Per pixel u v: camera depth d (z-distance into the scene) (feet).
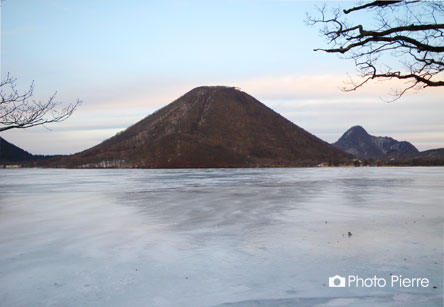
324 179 109.19
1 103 25.46
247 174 159.63
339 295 14.52
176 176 141.28
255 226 29.73
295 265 18.57
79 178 134.00
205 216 35.55
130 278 16.96
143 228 29.27
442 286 15.29
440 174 151.12
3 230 28.71
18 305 14.03
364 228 28.22
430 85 16.88
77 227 29.91
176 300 14.34
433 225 29.19
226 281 16.38
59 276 17.31
